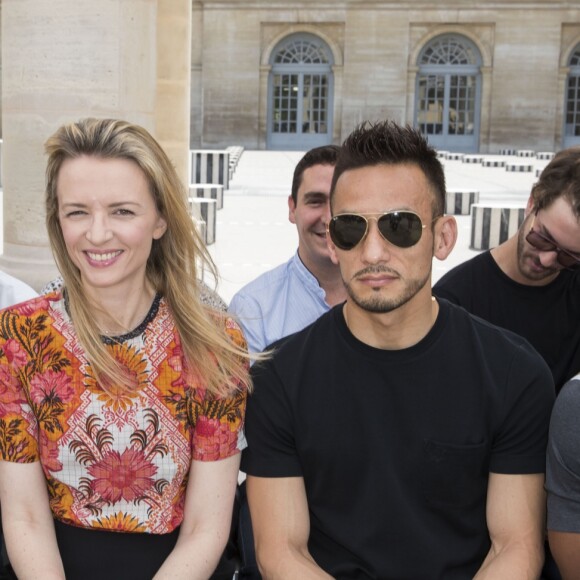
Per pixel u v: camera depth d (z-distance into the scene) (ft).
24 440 6.88
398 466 6.92
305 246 10.05
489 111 103.30
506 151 102.99
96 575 6.97
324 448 7.06
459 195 45.52
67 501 7.00
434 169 6.83
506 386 7.01
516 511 7.01
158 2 26.45
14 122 19.38
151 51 19.88
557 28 100.63
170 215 7.00
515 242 9.48
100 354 6.67
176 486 7.11
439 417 6.91
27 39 18.79
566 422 6.63
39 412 6.82
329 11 101.55
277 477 7.18
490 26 101.86
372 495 6.95
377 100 102.78
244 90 103.50
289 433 7.20
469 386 6.96
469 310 9.55
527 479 7.07
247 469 7.34
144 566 7.01
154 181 6.84
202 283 8.07
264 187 56.75
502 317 9.52
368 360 7.00
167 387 6.92
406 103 102.73
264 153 96.32
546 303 9.46
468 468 6.92
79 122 6.87
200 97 104.17
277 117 105.60
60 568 6.79
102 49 18.70
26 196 19.51
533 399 7.03
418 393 6.93
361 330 7.05
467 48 103.35
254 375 7.36
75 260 6.84
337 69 102.68
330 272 10.09
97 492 6.90
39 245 19.72
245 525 8.41
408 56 102.01
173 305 7.06
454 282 9.67
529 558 6.88
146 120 19.97
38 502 6.98
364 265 6.72
